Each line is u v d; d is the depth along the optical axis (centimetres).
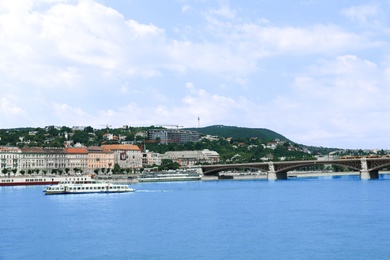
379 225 14925
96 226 15288
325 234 13575
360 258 11000
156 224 15562
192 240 12938
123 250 11894
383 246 12062
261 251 11681
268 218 16625
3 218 17225
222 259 11019
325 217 16688
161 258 11150
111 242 12794
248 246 12200
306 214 17512
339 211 18212
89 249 12038
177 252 11650
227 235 13562
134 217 17212
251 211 18588
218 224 15438
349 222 15550
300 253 11469
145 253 11581
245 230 14300
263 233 13812
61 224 15775
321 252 11531
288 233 13775
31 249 12094
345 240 12762
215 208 19725
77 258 11225
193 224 15500
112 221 16325
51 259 11175
